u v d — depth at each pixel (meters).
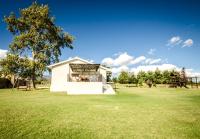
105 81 27.95
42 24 34.41
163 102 12.47
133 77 60.12
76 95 19.09
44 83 58.16
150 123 6.59
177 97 16.08
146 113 8.39
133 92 23.02
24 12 34.22
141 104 11.45
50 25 36.09
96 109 9.45
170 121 6.90
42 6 35.03
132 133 5.46
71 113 8.30
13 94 19.47
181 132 5.58
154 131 5.67
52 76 27.47
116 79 69.81
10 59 31.45
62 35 37.72
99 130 5.72
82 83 22.08
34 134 5.28
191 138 5.07
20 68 32.50
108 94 20.53
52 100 13.65
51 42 37.09
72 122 6.66
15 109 9.21
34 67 32.59
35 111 8.72
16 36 33.34
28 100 13.46
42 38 35.53
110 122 6.70
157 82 52.84
